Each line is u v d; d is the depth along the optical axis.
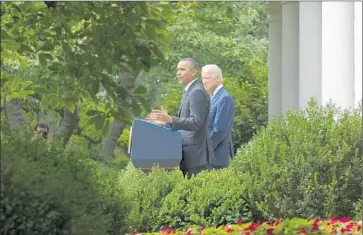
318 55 33.25
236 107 34.59
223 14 35.19
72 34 16.11
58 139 16.70
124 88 15.92
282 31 35.19
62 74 15.96
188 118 21.97
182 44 33.16
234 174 22.47
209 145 22.69
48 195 15.05
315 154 22.03
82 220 15.36
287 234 19.25
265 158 22.16
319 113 22.92
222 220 21.59
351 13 33.22
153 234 19.69
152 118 21.78
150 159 21.83
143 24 16.12
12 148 15.34
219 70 23.80
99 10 16.00
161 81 30.73
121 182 21.27
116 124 16.31
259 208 21.73
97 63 15.89
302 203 21.73
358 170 21.97
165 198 21.45
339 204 21.83
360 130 22.34
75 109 16.20
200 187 21.97
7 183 14.86
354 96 33.22
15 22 16.16
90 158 17.50
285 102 34.88
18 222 14.95
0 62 16.27
